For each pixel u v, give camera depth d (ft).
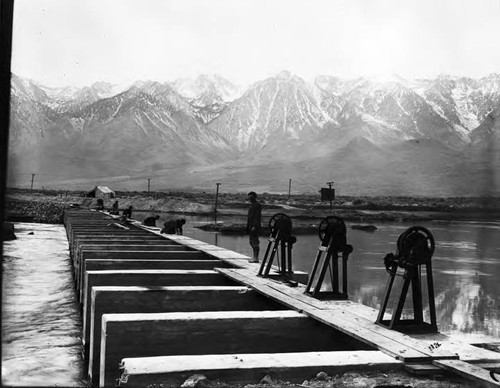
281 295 25.93
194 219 178.70
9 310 34.24
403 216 243.19
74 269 48.91
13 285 43.86
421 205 371.15
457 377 15.34
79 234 61.16
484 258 78.18
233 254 44.29
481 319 34.17
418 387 14.61
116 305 25.53
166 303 26.53
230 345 20.33
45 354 25.49
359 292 43.57
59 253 67.41
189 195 465.88
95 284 30.76
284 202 372.79
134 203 250.16
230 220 173.78
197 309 26.94
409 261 19.80
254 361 15.61
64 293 41.68
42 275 49.90
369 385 14.66
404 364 16.05
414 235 20.01
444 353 16.60
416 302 20.10
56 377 22.52
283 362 15.62
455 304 39.88
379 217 235.40
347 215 235.81
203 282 33.40
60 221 128.67
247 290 27.89
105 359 19.02
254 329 20.62
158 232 66.90
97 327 25.11
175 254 44.57
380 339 18.13
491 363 16.39
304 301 24.40
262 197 470.80
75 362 25.27
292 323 21.24
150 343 19.40
